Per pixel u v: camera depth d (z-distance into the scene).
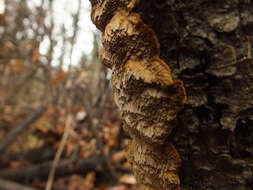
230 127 0.13
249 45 0.13
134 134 0.16
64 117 0.76
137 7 0.13
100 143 0.63
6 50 0.86
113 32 0.13
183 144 0.14
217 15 0.13
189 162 0.14
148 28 0.13
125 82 0.14
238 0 0.13
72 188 0.65
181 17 0.13
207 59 0.14
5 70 1.05
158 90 0.13
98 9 0.15
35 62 0.87
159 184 0.16
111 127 0.72
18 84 1.14
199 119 0.14
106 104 0.84
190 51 0.14
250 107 0.13
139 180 0.18
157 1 0.13
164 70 0.13
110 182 0.66
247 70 0.13
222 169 0.14
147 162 0.15
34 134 0.78
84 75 0.76
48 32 0.93
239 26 0.13
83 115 0.73
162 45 0.14
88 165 0.65
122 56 0.14
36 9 1.01
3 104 0.97
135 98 0.14
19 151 0.75
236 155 0.14
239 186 0.14
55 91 0.90
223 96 0.14
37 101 1.25
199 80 0.14
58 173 0.65
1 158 0.68
